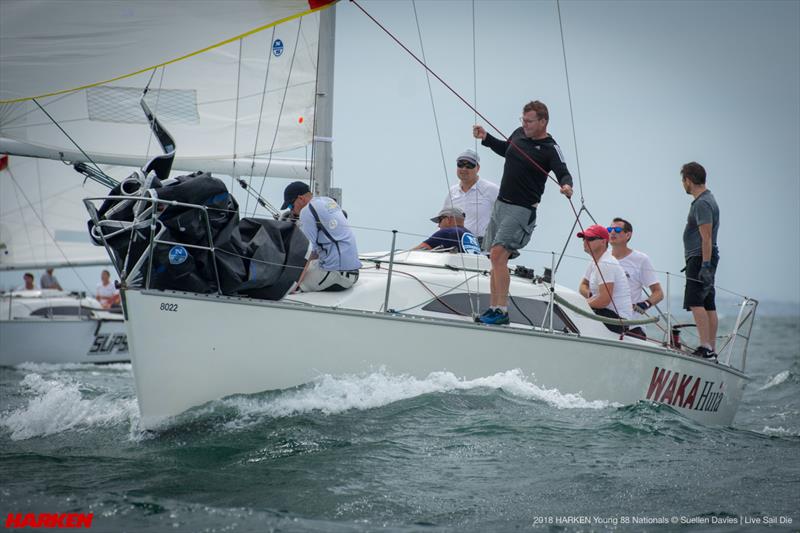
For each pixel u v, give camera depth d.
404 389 21.70
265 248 20.69
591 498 16.33
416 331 21.91
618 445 20.00
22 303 52.81
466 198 30.02
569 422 21.58
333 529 14.28
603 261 27.53
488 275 25.36
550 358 23.42
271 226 21.34
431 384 22.05
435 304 23.58
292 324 20.70
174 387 19.62
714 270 28.08
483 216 29.73
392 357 21.69
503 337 22.83
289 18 23.56
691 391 26.80
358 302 22.45
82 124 27.31
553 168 22.83
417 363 21.94
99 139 27.59
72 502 15.34
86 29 23.23
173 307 19.50
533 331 23.11
